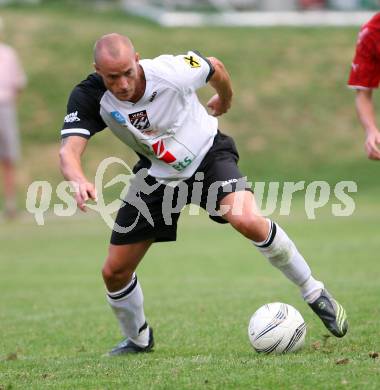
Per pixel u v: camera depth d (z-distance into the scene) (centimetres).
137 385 1911
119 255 2338
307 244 5166
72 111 2247
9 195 6894
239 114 9312
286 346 2231
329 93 9756
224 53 10369
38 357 2508
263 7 11762
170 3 11612
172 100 2233
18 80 6675
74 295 3853
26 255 5266
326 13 11606
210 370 2014
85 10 11769
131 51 2098
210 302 3412
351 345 2306
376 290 3403
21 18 11038
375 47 2680
